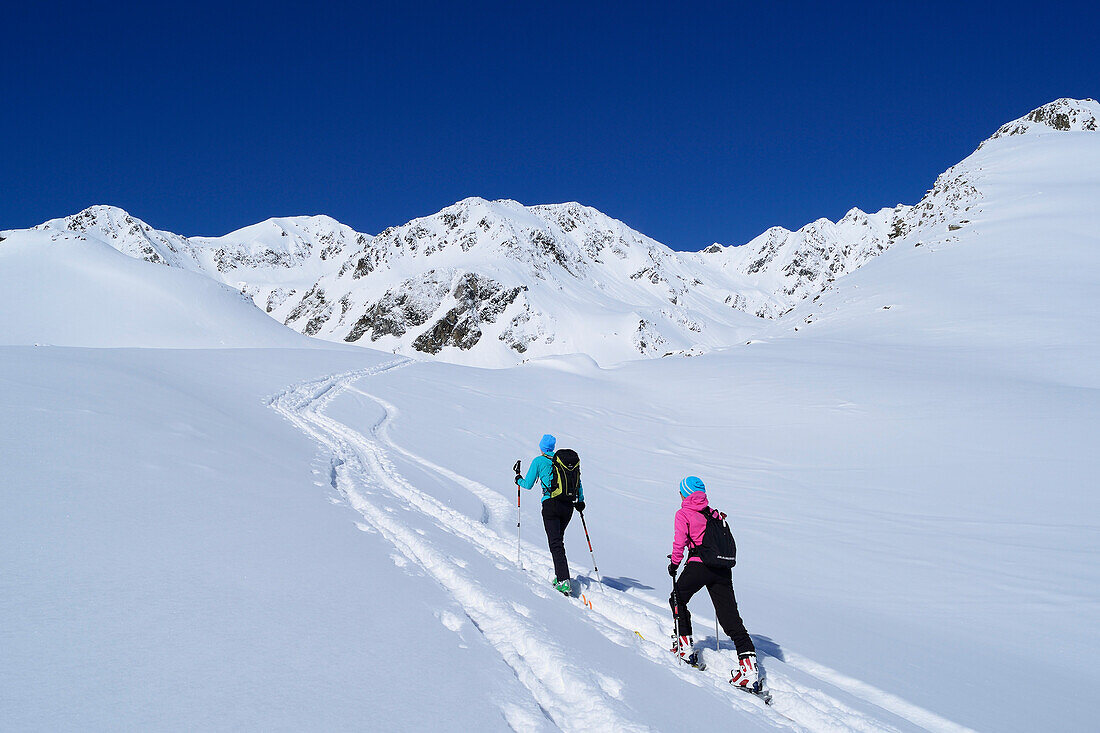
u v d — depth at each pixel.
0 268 70.12
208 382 20.22
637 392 36.06
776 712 4.55
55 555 4.14
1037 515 13.19
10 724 2.32
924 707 4.86
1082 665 6.55
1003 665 6.30
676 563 5.45
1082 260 54.22
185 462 7.63
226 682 2.93
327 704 2.91
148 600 3.71
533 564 7.80
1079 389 25.11
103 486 5.93
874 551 10.99
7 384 10.16
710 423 26.95
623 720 3.32
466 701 3.26
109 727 2.42
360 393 26.58
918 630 7.30
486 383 35.91
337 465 11.88
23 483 5.52
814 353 40.81
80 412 8.91
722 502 14.75
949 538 11.80
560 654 4.09
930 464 17.91
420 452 16.06
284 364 31.70
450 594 5.13
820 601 8.19
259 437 11.66
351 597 4.43
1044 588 9.02
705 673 5.10
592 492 14.77
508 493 12.58
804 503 14.77
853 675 5.41
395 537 6.93
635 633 5.87
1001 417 21.62
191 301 72.06
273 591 4.24
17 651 2.89
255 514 6.18
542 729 3.12
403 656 3.63
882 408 24.81
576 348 183.25
